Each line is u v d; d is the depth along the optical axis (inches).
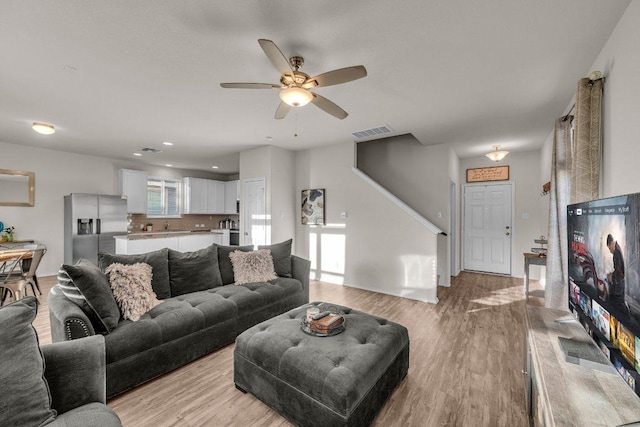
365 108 125.6
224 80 99.4
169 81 100.3
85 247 206.2
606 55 76.2
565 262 106.9
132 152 218.7
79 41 76.9
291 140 183.6
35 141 186.1
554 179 111.4
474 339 108.4
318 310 84.3
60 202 215.8
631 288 41.1
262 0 61.8
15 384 39.1
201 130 160.6
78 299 75.6
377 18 67.5
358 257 185.6
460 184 236.2
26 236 200.4
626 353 42.4
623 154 67.3
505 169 216.8
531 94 109.7
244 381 74.9
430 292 156.5
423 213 200.8
